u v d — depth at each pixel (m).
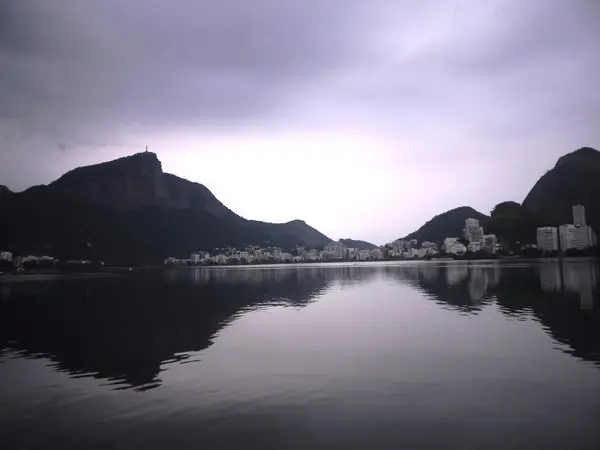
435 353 16.39
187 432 9.60
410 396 11.54
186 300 41.97
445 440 8.83
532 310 27.41
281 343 19.28
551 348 16.77
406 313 27.70
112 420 10.49
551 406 10.55
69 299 45.81
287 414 10.49
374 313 28.20
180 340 20.88
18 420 10.66
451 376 13.28
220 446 8.84
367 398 11.47
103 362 16.75
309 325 24.14
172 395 12.26
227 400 11.65
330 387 12.51
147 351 18.56
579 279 51.75
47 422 10.48
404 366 14.59
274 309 32.25
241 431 9.55
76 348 19.70
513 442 8.67
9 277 105.06
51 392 12.94
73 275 117.88
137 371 15.14
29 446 9.19
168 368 15.41
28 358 17.81
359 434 9.23
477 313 26.75
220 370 14.85
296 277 84.31
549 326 21.55
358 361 15.45
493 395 11.45
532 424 9.52
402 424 9.70
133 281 83.50
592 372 13.40
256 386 12.84
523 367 14.12
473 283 51.66
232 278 87.69
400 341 18.89
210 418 10.39
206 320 27.41
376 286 52.59
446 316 25.89
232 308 33.75
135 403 11.67
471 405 10.75
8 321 29.14
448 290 43.72
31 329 25.59
